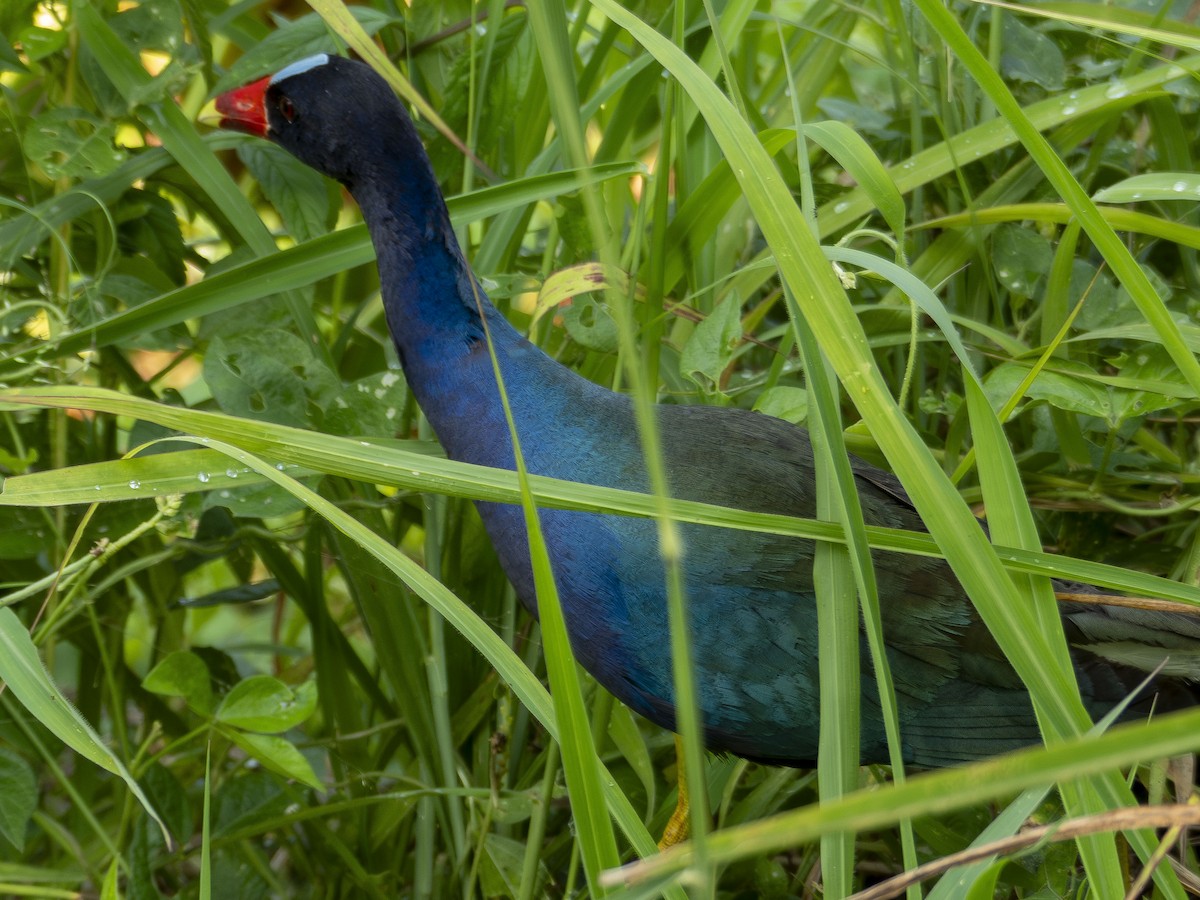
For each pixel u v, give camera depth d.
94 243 5.75
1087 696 4.23
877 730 4.34
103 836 4.45
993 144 5.24
